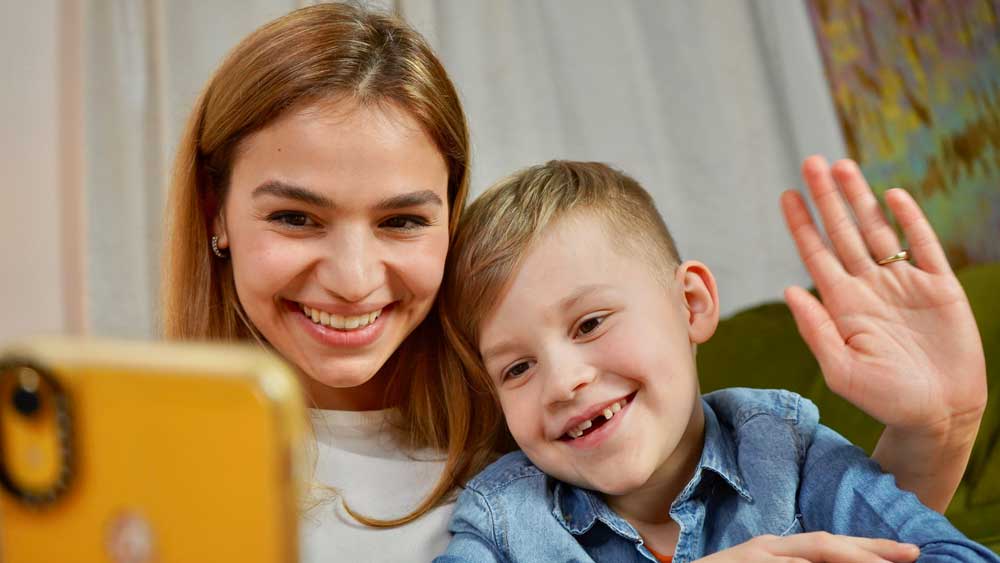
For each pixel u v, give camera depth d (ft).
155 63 6.76
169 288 3.17
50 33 6.77
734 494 2.74
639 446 2.61
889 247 2.62
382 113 2.69
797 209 2.72
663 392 2.65
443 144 2.88
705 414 2.91
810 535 2.25
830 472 2.62
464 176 3.07
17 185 6.69
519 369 2.78
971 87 6.60
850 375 2.55
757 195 6.75
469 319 2.91
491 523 2.74
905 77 6.61
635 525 2.84
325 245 2.72
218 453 1.09
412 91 2.77
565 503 2.81
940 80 6.61
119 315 6.70
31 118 6.72
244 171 2.75
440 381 3.23
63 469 1.14
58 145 6.74
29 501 1.16
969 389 2.52
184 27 6.74
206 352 1.10
